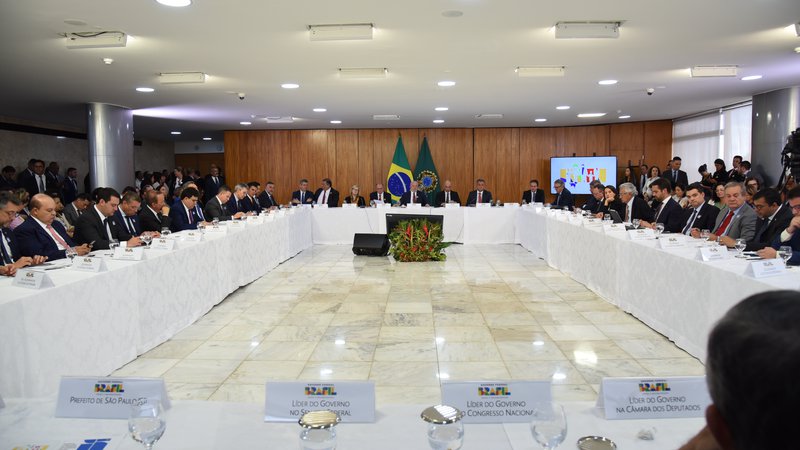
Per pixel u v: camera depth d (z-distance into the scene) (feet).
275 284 21.49
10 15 14.06
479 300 18.52
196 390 11.05
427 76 23.09
